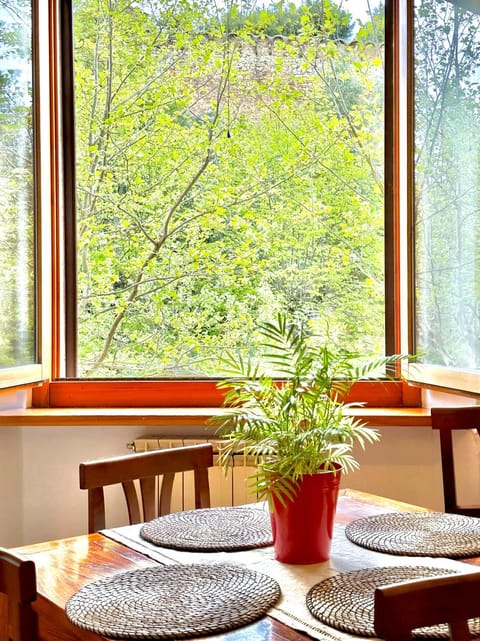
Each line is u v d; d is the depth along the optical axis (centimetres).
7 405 355
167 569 175
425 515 217
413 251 343
